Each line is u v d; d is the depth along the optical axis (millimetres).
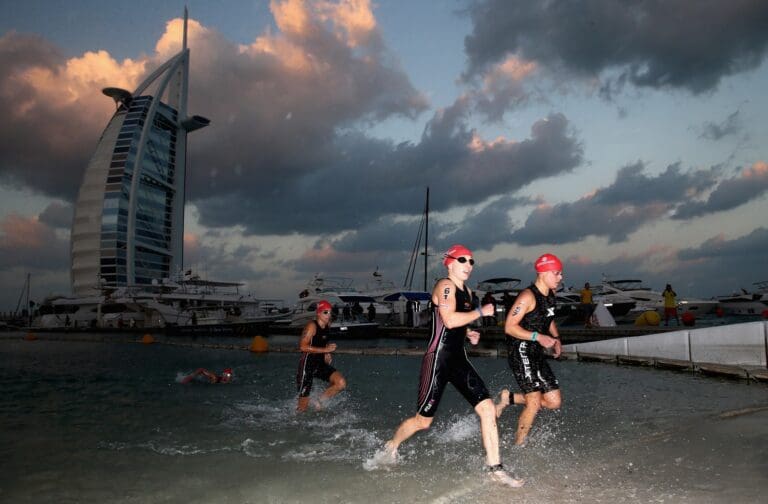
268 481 4375
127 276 118938
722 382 9344
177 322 60688
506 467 4543
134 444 5762
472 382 4480
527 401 5242
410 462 4855
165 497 4043
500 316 31703
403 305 43344
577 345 15336
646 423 6098
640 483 3877
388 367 13961
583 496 3684
